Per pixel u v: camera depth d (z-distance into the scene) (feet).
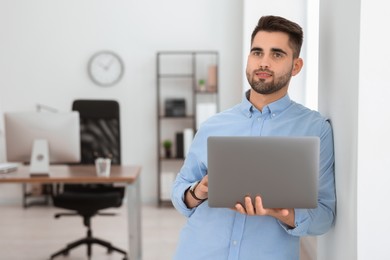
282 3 15.35
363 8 4.89
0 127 20.83
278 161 5.06
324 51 6.38
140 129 21.26
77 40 20.88
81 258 14.37
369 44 4.90
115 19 20.89
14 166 13.50
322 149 5.74
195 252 5.86
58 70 20.93
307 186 5.06
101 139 15.02
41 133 12.41
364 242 5.01
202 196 5.58
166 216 19.29
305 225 5.36
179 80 21.21
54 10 20.77
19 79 20.90
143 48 20.98
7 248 15.28
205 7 20.90
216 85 20.57
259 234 5.59
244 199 5.12
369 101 4.93
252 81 5.61
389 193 4.96
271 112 5.77
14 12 20.74
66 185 14.85
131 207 12.42
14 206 21.03
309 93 14.73
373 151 4.95
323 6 6.44
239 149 5.09
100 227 17.71
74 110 15.03
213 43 20.98
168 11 20.89
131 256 12.49
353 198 5.08
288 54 5.54
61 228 17.57
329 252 6.23
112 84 20.99
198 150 6.05
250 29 17.70
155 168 21.39
